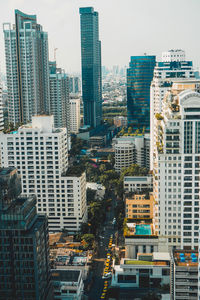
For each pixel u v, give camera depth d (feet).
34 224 627.46
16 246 595.47
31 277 602.44
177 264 620.08
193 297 620.49
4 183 590.55
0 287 613.11
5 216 588.91
